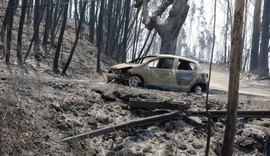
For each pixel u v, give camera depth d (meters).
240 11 8.21
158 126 9.45
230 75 8.31
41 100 8.93
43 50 20.72
